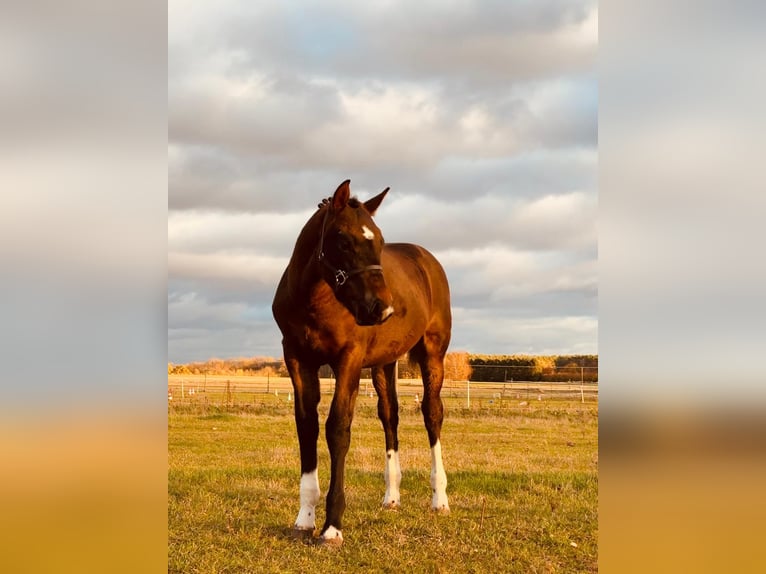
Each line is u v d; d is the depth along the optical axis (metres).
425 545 5.17
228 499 6.46
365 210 5.17
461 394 29.89
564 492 7.11
